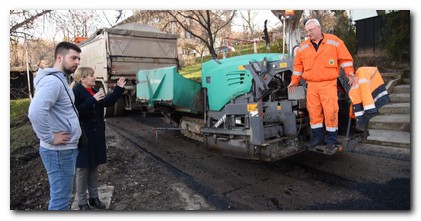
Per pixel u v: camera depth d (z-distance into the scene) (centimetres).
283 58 502
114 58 899
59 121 266
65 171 270
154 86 612
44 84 253
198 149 618
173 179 459
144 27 1024
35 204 392
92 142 350
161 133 766
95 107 350
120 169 508
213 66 528
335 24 1155
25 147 640
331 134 395
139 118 987
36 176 488
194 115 637
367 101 379
